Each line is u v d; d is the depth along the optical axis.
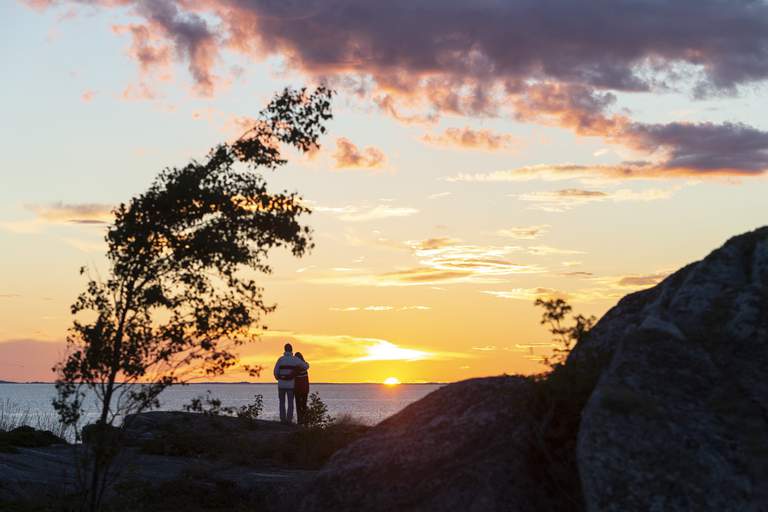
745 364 7.09
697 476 6.27
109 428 10.70
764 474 6.21
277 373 21.34
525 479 8.28
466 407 9.43
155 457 14.74
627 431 6.61
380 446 9.52
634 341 7.50
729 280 7.92
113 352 10.55
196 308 10.86
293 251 11.27
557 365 8.80
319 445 15.63
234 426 17.42
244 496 11.91
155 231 10.76
